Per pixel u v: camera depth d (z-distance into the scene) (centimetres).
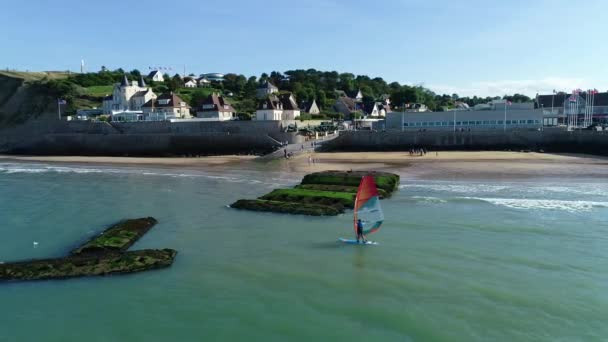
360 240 2944
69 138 10525
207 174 6388
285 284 2289
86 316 1991
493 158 7044
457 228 3209
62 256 2789
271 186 5234
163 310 2033
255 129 9769
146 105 12638
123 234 3105
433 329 1834
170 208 4056
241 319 1941
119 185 5425
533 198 4175
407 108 15588
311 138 9412
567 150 7750
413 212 3700
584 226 3206
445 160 6969
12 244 3030
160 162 8150
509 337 1770
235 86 18450
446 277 2342
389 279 2328
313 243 2944
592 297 2094
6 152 10938
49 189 5153
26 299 2156
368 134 8562
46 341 1798
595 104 11200
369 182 2912
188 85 18475
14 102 14788
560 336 1773
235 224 3456
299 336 1798
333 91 17262
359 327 1861
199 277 2397
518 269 2434
